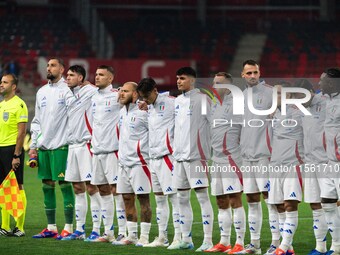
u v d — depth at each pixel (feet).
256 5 299.58
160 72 238.68
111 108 85.51
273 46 283.18
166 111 81.41
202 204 80.12
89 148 87.56
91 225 100.53
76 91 87.86
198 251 78.95
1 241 86.28
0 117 91.04
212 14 300.61
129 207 84.12
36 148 91.04
